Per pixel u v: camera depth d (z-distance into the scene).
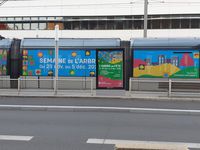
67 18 60.88
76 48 23.58
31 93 20.84
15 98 19.80
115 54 20.67
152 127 11.63
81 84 22.19
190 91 20.61
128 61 23.20
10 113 14.59
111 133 10.56
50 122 12.40
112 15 59.34
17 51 24.53
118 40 23.61
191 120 13.13
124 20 59.19
